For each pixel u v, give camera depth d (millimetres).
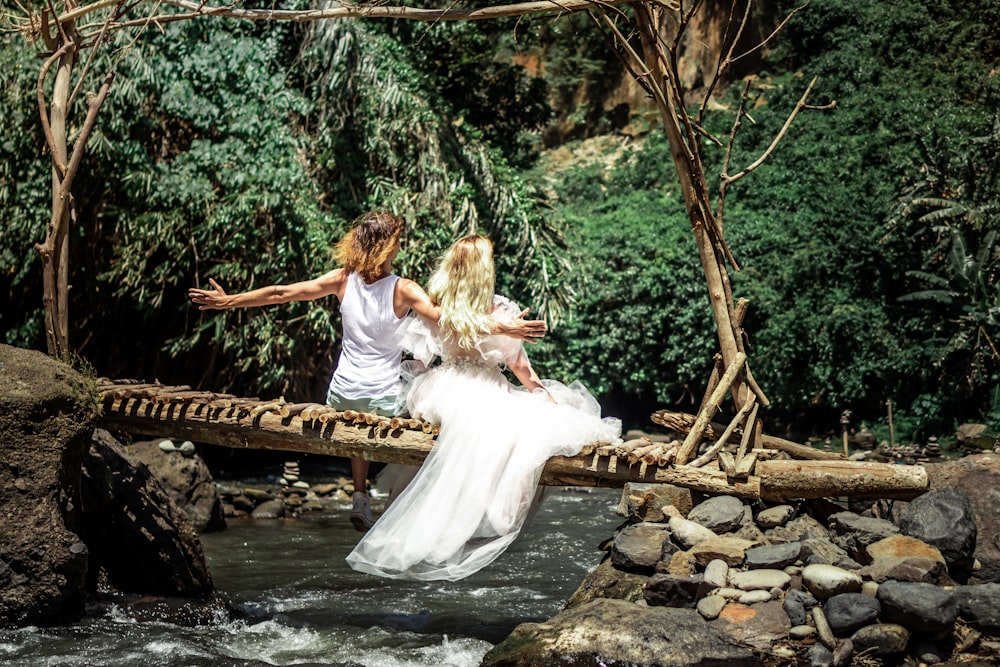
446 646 4906
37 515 4867
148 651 4609
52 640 4684
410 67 13148
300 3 12508
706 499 5238
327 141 12523
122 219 11297
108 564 5715
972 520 4715
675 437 15305
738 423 5363
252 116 11750
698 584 4535
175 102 11469
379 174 13023
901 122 17375
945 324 14422
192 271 12008
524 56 25812
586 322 16828
